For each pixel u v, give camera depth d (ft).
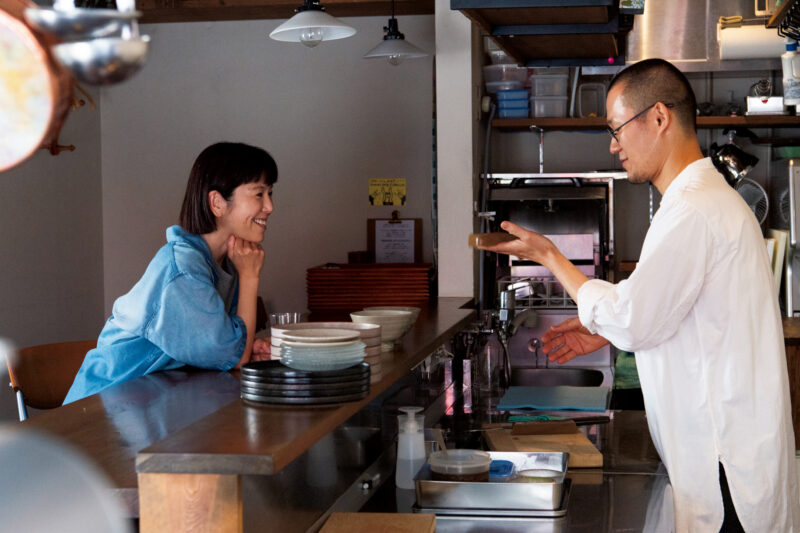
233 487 4.33
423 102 15.99
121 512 4.39
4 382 14.01
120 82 2.73
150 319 7.09
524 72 14.90
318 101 16.24
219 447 4.40
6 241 13.83
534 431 8.42
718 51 14.78
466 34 13.28
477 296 14.17
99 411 5.79
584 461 7.44
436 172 13.96
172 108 16.48
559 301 14.10
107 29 2.60
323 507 6.27
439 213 13.51
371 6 15.26
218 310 7.11
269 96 16.33
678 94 6.72
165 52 16.44
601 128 14.97
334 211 16.30
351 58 16.12
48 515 2.41
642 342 6.30
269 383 5.48
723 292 6.22
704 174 6.52
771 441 6.24
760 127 14.93
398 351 7.70
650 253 6.21
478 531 5.82
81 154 15.97
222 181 7.50
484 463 6.60
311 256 16.37
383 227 16.14
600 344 8.28
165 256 7.14
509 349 14.12
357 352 5.67
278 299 16.47
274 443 4.49
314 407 5.40
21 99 2.76
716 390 6.29
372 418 7.63
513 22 10.06
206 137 16.46
